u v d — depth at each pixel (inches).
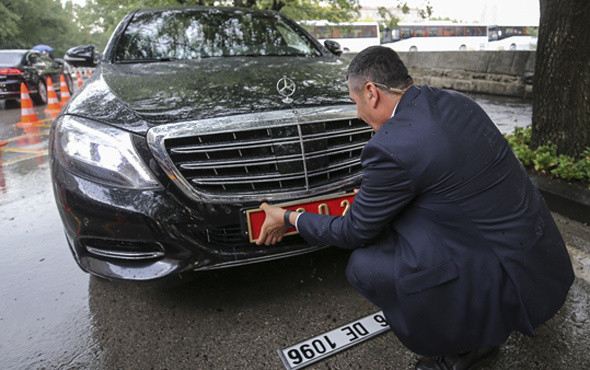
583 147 133.1
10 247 117.1
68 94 435.2
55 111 384.8
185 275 95.7
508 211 52.9
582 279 90.9
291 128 76.4
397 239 59.4
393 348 73.2
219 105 78.8
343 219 62.2
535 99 142.7
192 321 82.4
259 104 79.2
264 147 75.9
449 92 57.8
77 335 80.0
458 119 53.7
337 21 285.0
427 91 56.5
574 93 131.2
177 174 72.8
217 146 73.7
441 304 55.6
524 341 73.6
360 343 74.7
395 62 56.1
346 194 79.9
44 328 82.4
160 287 94.0
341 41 974.4
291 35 136.3
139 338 78.4
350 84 58.2
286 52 126.8
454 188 52.2
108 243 77.0
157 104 80.3
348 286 91.4
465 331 56.9
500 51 379.9
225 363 71.3
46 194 159.3
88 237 76.2
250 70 100.7
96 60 142.7
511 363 68.8
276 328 79.2
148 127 73.8
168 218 72.4
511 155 55.4
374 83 56.1
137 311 86.4
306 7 281.0
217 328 80.0
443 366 65.7
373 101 57.0
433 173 51.8
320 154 78.5
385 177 53.4
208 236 76.5
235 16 138.4
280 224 72.9
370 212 56.5
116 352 75.1
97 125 77.1
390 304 60.4
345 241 62.1
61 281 99.0
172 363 71.9
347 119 80.5
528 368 67.7
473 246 54.5
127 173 72.9
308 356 72.0
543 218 55.8
